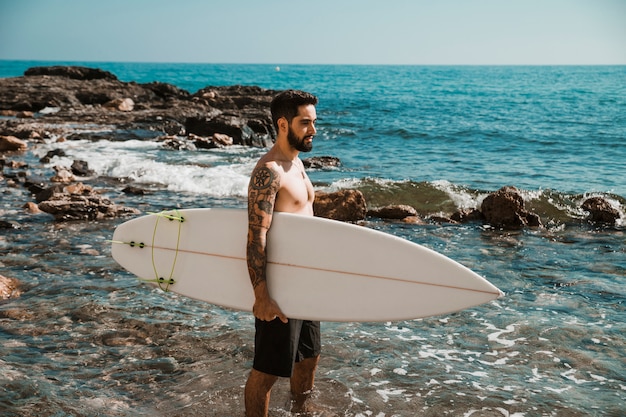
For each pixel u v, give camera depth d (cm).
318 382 390
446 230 824
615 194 1014
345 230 313
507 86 7000
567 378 396
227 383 387
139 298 536
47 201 893
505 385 387
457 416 349
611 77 10081
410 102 4141
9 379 383
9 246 703
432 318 504
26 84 3319
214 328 475
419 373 404
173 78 11031
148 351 433
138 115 2450
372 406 361
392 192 1032
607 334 465
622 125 2430
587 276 613
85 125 2175
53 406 353
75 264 636
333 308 312
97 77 4069
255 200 304
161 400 365
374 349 442
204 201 1016
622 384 386
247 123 2044
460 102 4138
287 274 315
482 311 518
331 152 1750
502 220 861
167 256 347
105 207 878
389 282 312
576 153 1669
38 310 504
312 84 8275
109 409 353
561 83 7650
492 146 1850
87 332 463
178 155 1570
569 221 876
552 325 484
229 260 331
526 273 625
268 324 313
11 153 1566
